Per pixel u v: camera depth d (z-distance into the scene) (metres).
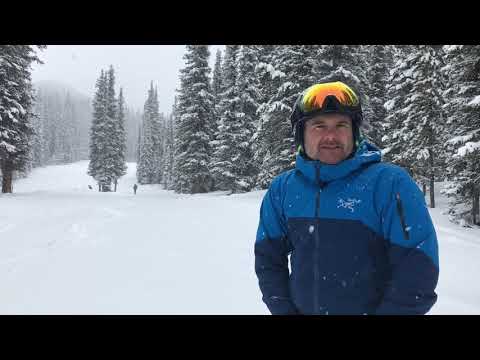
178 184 37.84
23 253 7.40
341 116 1.79
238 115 30.02
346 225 1.71
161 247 7.86
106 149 58.31
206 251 7.49
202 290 5.11
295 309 1.95
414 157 20.23
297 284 1.87
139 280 5.61
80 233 9.53
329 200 1.76
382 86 27.92
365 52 22.02
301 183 1.91
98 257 7.04
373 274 1.71
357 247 1.70
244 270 6.11
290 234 1.94
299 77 21.19
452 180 16.34
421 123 19.61
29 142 24.70
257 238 2.13
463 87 14.22
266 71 22.58
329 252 1.74
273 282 2.03
